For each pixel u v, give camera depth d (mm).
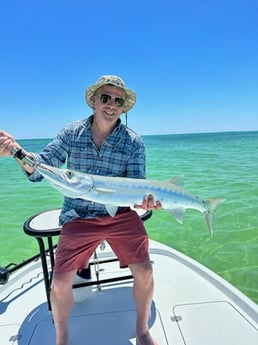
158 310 2756
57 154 2654
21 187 12312
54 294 2252
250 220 6965
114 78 2586
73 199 2625
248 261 4965
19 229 7250
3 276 2801
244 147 34625
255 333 2439
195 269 3494
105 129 2660
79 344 2391
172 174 15180
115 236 2506
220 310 2732
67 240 2402
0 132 2230
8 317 2725
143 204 2604
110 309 2807
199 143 47656
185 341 2371
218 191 10438
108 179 2512
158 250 3973
